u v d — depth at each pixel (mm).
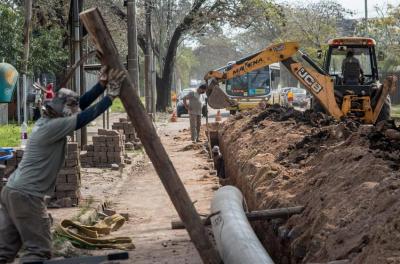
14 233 7270
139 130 6453
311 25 63531
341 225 7879
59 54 36562
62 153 7184
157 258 9734
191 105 26812
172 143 28016
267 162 14211
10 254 7301
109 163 19250
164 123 40281
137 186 17078
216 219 8875
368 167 9375
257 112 26047
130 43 23156
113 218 12430
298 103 54438
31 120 35062
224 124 27312
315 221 8594
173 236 11422
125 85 6457
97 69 19984
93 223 12617
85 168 19062
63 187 13250
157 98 52219
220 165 22375
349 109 21922
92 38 6441
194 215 6508
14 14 34344
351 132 13664
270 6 46469
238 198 10078
